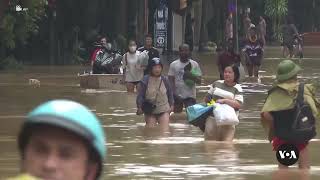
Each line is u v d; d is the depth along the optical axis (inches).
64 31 3405.5
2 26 2898.6
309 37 6737.2
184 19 4030.5
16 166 932.0
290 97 906.1
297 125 901.8
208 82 2479.1
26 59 3371.1
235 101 1196.5
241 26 5457.7
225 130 1180.5
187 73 1523.1
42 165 203.5
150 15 3907.5
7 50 3297.2
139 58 2059.5
